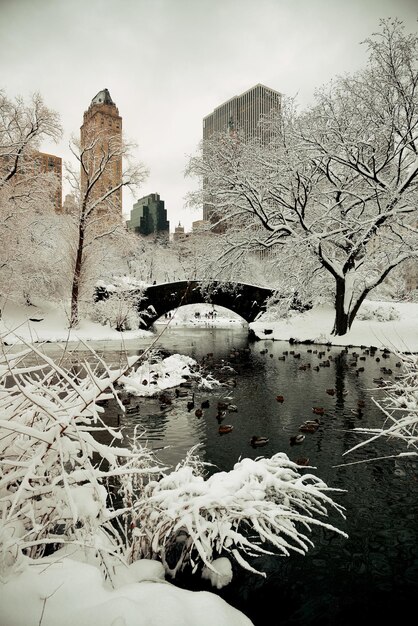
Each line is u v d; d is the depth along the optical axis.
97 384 3.04
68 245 32.53
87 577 2.74
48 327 28.66
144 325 37.34
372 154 20.75
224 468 6.91
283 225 24.81
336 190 22.89
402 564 4.39
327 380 14.84
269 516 3.39
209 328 52.25
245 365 18.55
